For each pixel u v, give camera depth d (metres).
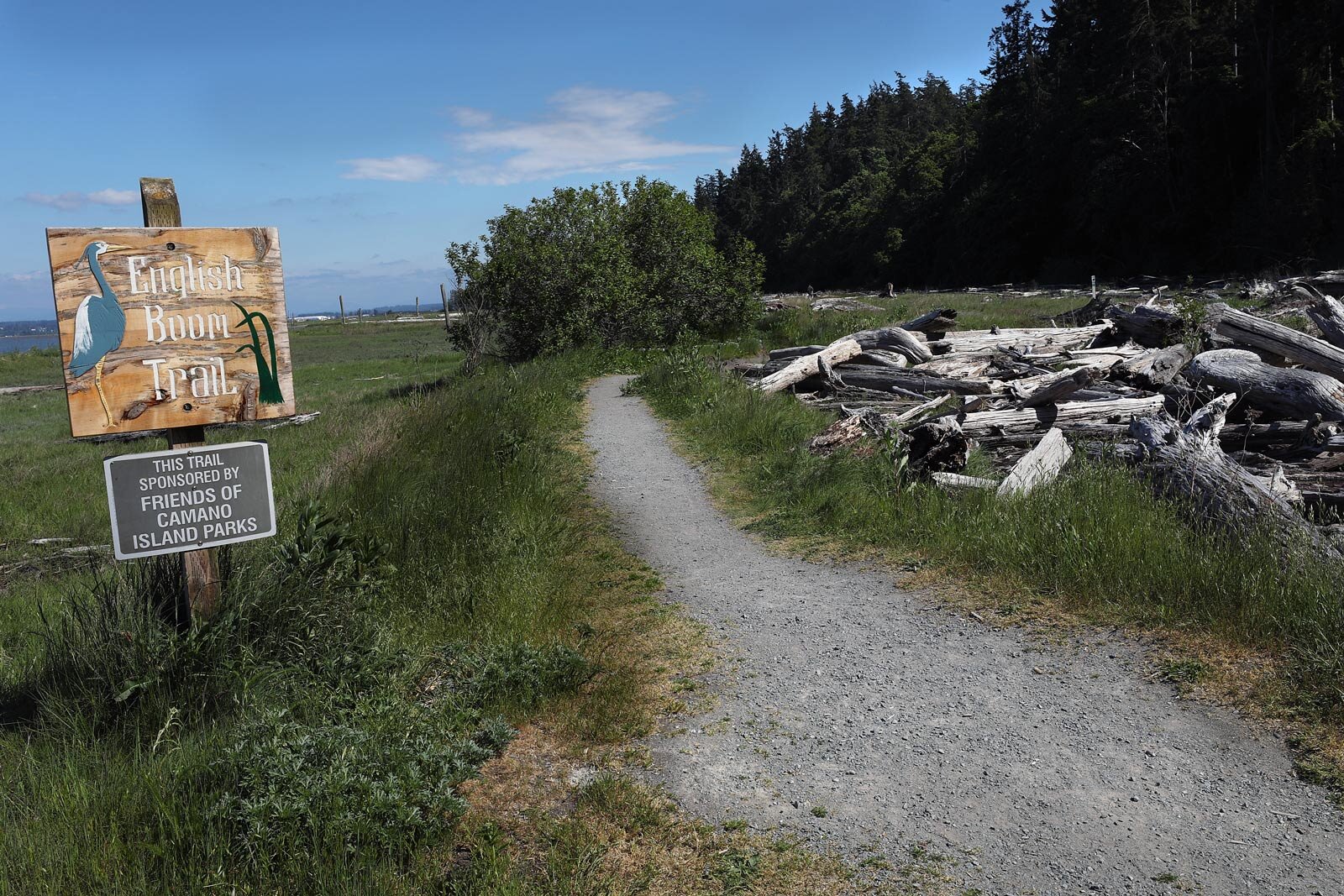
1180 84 58.72
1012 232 75.56
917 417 12.91
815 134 150.88
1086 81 70.81
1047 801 4.00
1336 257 48.09
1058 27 78.06
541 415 14.31
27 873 3.31
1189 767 4.17
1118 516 6.71
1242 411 10.80
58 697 4.61
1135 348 16.22
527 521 8.48
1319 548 5.85
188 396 4.80
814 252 114.00
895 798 4.09
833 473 9.64
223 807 3.55
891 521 8.14
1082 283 60.19
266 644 5.02
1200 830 3.73
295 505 7.70
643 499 10.13
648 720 4.88
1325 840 3.60
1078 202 67.50
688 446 12.68
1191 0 61.50
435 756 4.05
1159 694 4.83
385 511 7.84
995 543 7.01
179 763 3.94
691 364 17.12
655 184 26.75
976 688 5.10
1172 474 7.18
